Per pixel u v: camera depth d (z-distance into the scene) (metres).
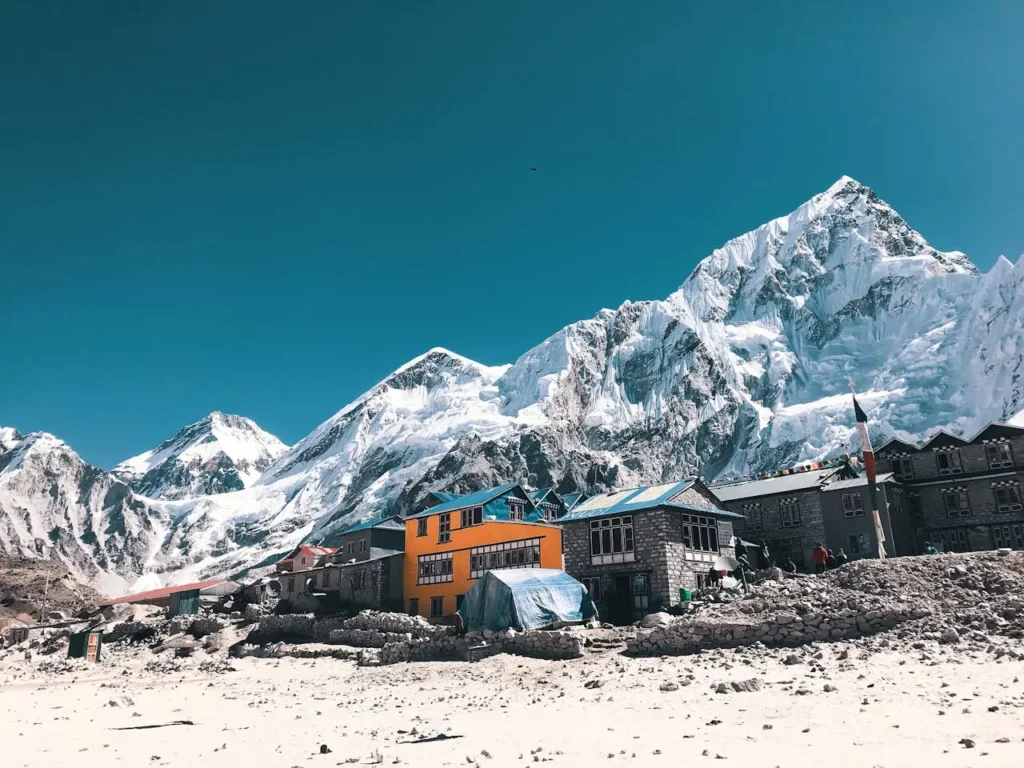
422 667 40.44
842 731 16.50
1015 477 62.44
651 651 33.84
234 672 51.19
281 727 25.16
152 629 78.19
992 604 30.48
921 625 28.92
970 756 13.05
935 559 38.81
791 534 67.00
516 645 38.94
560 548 58.38
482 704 27.14
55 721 29.03
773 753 14.95
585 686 28.55
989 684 20.03
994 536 62.44
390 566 72.50
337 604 74.69
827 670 24.91
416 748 18.75
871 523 62.31
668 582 48.75
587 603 45.50
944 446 67.12
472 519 66.75
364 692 35.06
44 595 132.38
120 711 32.38
